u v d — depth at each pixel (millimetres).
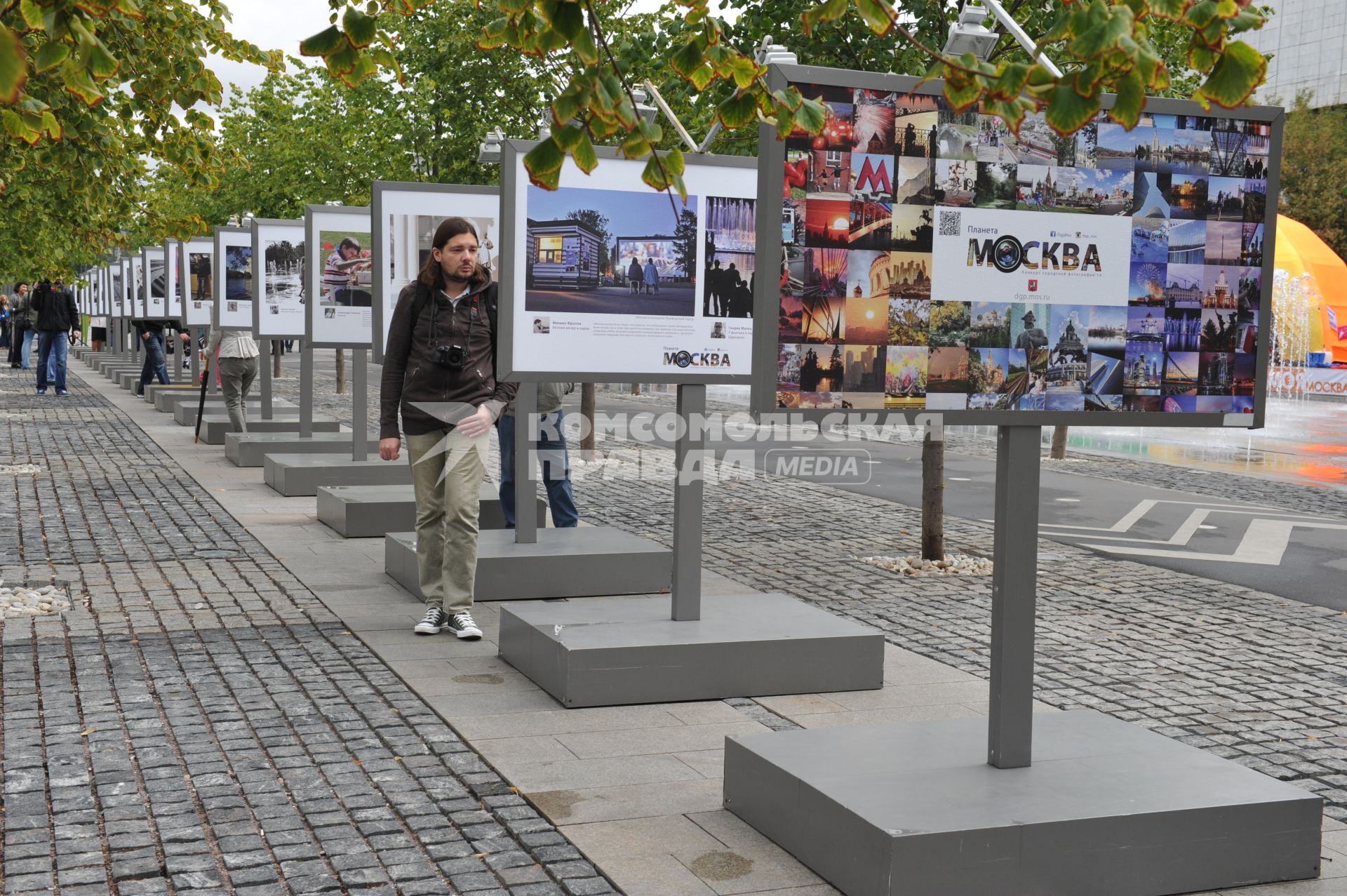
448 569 7238
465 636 7152
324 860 4184
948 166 4363
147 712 5695
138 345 35781
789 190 4297
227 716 5684
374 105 21141
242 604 7891
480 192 10094
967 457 18234
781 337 4316
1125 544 11273
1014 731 4363
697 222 6840
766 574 9570
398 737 5484
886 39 9836
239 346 15625
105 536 10203
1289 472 17594
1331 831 4703
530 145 6703
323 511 11055
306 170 24344
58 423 19969
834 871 4047
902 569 9711
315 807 4645
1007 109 2943
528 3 3191
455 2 18797
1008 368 4398
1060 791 4156
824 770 4320
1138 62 2625
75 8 3066
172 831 4375
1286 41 67188
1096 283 4426
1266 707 6328
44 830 4375
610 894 3982
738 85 3682
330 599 8125
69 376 32812
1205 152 4465
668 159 3354
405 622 7547
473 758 5238
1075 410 4426
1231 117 4469
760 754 4512
